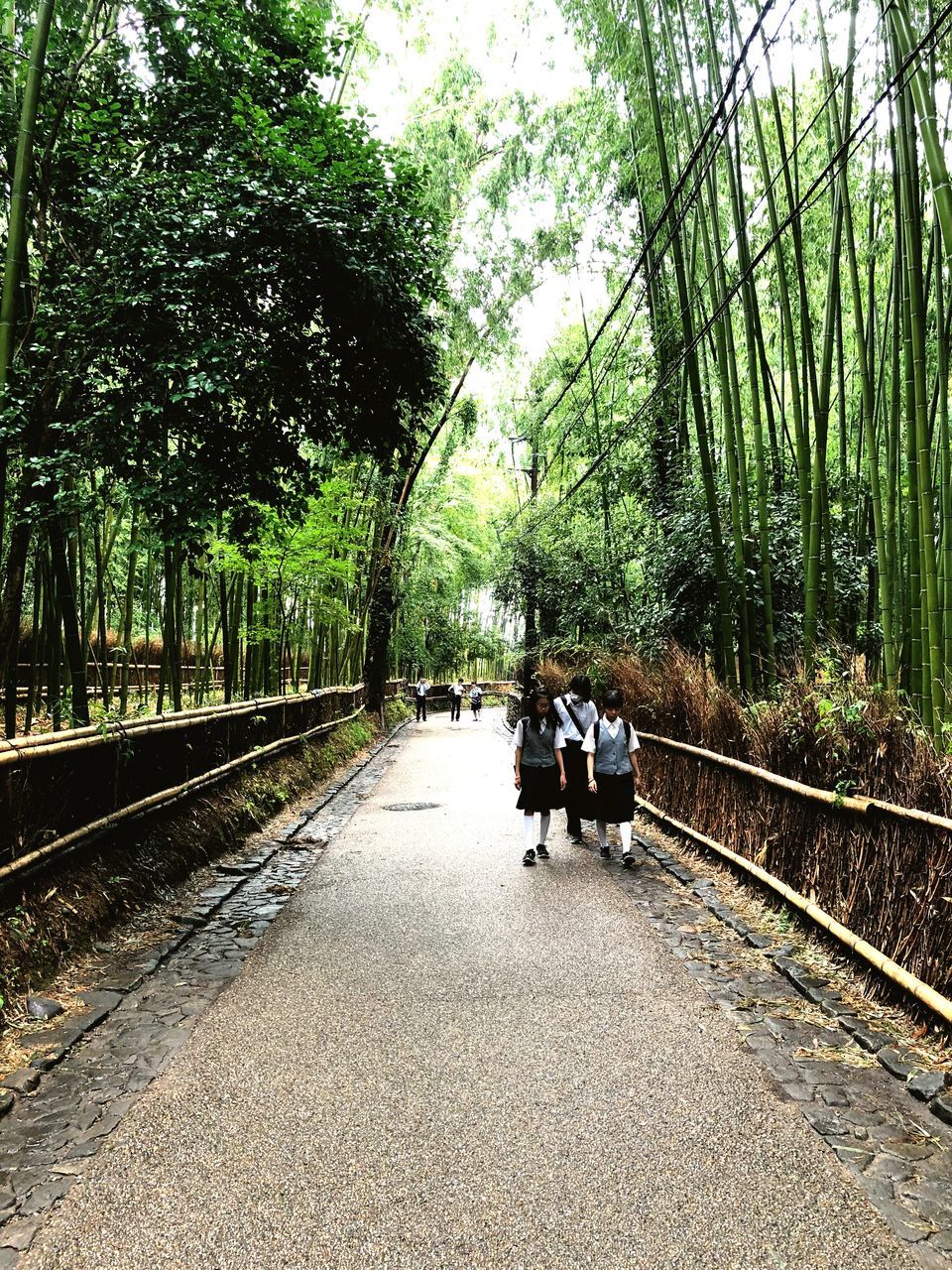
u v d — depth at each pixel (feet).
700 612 26.37
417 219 15.93
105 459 13.87
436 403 18.63
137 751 17.08
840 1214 7.20
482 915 16.43
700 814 21.34
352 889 18.45
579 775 23.75
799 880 15.03
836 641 19.07
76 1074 9.75
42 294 14.42
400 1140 8.34
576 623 42.19
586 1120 8.72
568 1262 6.64
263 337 14.87
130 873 16.19
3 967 11.35
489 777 39.73
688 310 23.39
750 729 17.87
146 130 15.34
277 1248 6.80
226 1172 7.80
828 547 20.80
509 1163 7.95
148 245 13.24
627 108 28.81
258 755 26.55
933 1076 9.44
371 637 67.56
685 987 12.58
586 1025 11.18
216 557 24.66
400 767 44.11
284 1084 9.50
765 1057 10.21
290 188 14.01
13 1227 7.02
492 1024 11.20
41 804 13.37
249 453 15.37
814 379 20.27
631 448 38.29
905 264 15.47
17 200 13.25
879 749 12.62
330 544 32.07
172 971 13.17
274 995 12.22
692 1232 6.98
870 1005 11.62
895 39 14.43
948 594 15.30
